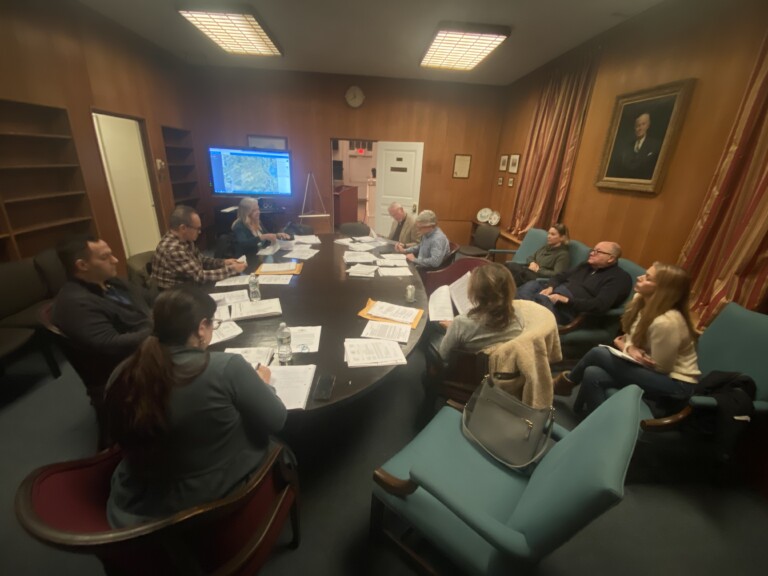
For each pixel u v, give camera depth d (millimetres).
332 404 1167
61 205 3137
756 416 1417
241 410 945
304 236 3736
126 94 3668
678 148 2455
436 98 5367
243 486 876
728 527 1491
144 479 862
